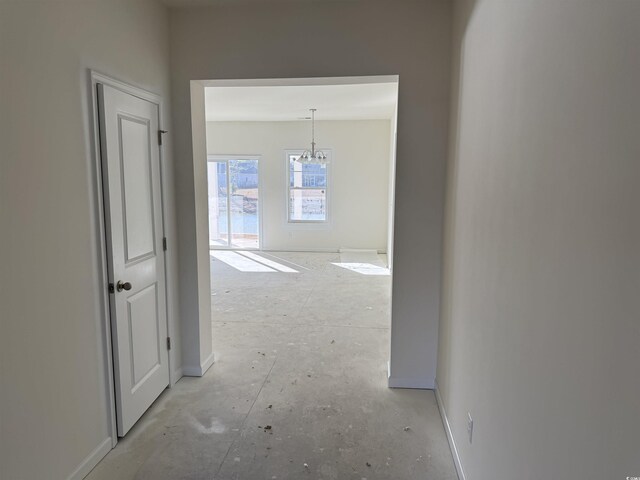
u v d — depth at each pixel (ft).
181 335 10.80
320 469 7.45
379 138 29.60
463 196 7.63
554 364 3.76
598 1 3.11
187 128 10.09
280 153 30.45
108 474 7.28
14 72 5.57
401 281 10.05
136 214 8.53
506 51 5.25
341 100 21.18
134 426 8.66
